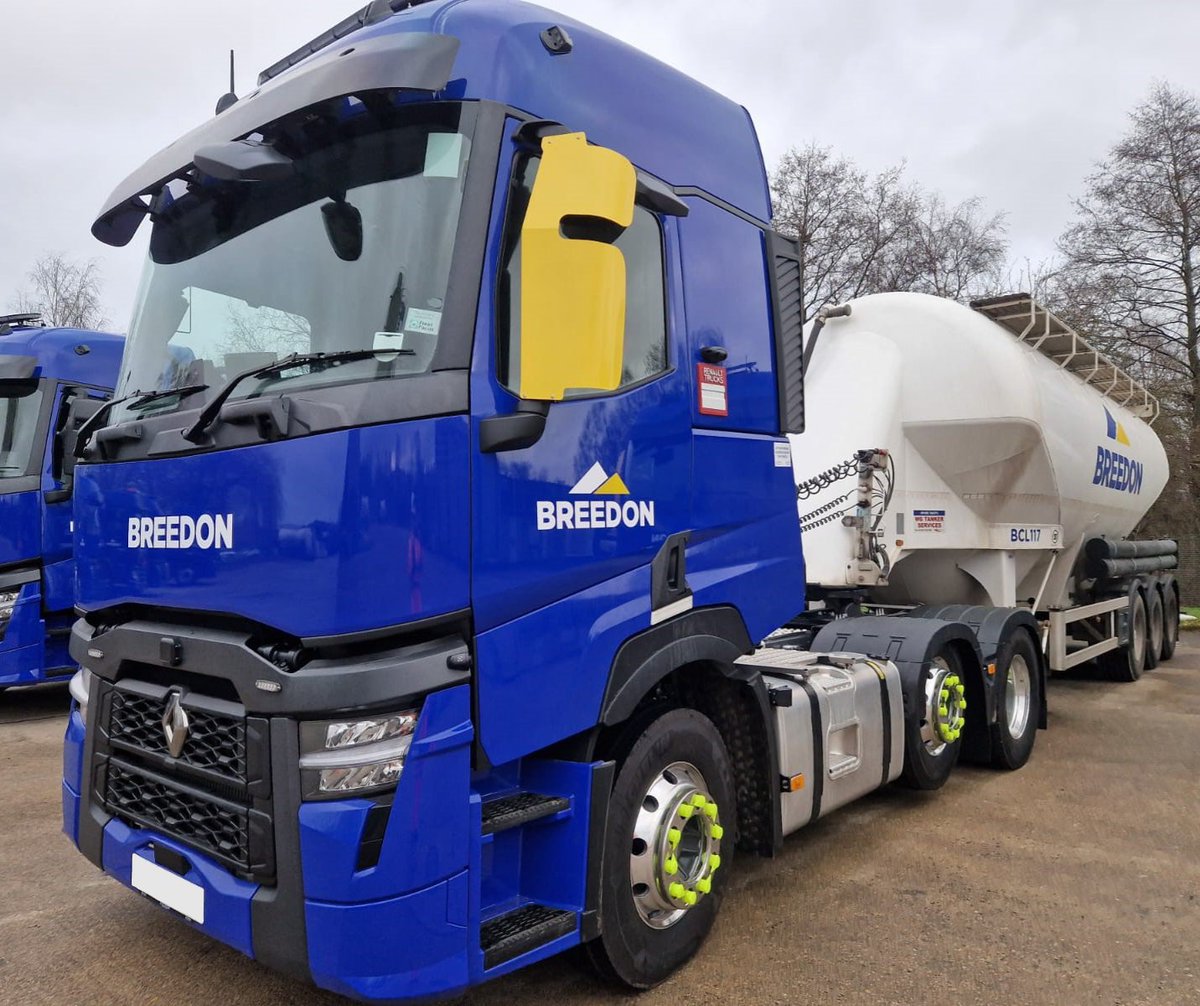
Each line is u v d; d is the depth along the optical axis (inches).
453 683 102.5
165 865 113.0
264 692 100.4
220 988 130.3
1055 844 193.8
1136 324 954.1
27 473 311.9
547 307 100.7
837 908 160.7
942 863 182.7
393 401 99.5
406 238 107.7
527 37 120.6
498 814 110.7
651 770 129.6
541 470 112.3
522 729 108.7
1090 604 374.3
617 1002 127.9
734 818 146.3
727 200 153.7
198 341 121.5
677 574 132.4
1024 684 260.2
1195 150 919.7
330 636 97.1
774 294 161.9
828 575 250.8
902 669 212.1
